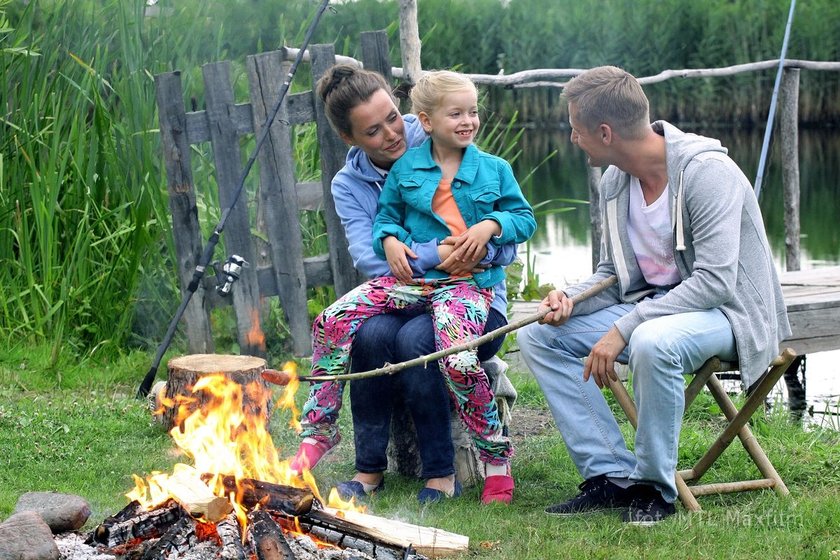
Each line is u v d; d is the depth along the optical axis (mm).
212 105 5941
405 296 4188
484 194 4125
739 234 3826
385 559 3312
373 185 4410
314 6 10297
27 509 3498
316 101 5973
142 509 3328
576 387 4074
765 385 3918
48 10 7145
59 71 6805
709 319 3799
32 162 6410
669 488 3838
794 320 6203
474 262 4082
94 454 4629
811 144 15938
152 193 6547
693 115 17641
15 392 5535
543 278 9453
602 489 3998
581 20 17688
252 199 6871
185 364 4926
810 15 17016
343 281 6145
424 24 17703
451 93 4070
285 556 3045
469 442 4336
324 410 4227
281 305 6141
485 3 17953
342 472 4492
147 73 6758
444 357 4012
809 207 12328
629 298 4090
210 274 6180
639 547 3566
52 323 6359
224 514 3150
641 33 17594
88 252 6609
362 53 5996
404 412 4449
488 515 3912
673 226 3887
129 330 6492
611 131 3879
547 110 17891
